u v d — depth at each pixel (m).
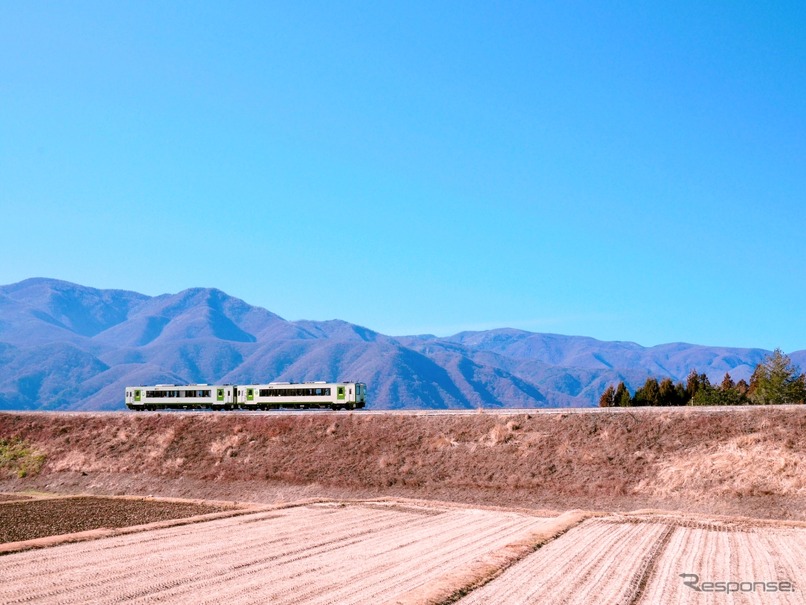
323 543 34.59
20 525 42.53
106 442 76.38
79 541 34.91
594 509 51.12
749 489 48.72
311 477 63.28
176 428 76.31
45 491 69.19
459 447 62.88
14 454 76.69
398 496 57.69
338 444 67.62
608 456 56.75
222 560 30.47
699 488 50.50
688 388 102.38
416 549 33.03
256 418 75.12
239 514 44.72
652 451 56.03
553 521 40.16
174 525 40.22
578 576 26.89
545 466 57.56
